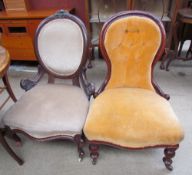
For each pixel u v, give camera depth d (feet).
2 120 4.17
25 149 4.87
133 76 4.48
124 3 8.02
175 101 6.31
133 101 3.97
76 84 4.95
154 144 3.56
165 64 8.48
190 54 8.84
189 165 4.31
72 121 3.83
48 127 3.80
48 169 4.39
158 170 4.24
